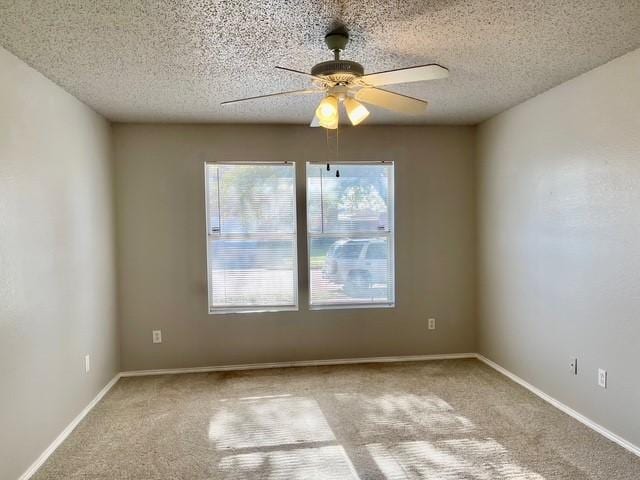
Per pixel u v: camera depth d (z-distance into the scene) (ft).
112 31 6.73
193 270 12.92
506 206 12.07
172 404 10.52
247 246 13.24
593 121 8.79
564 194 9.70
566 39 7.31
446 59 8.20
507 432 8.83
